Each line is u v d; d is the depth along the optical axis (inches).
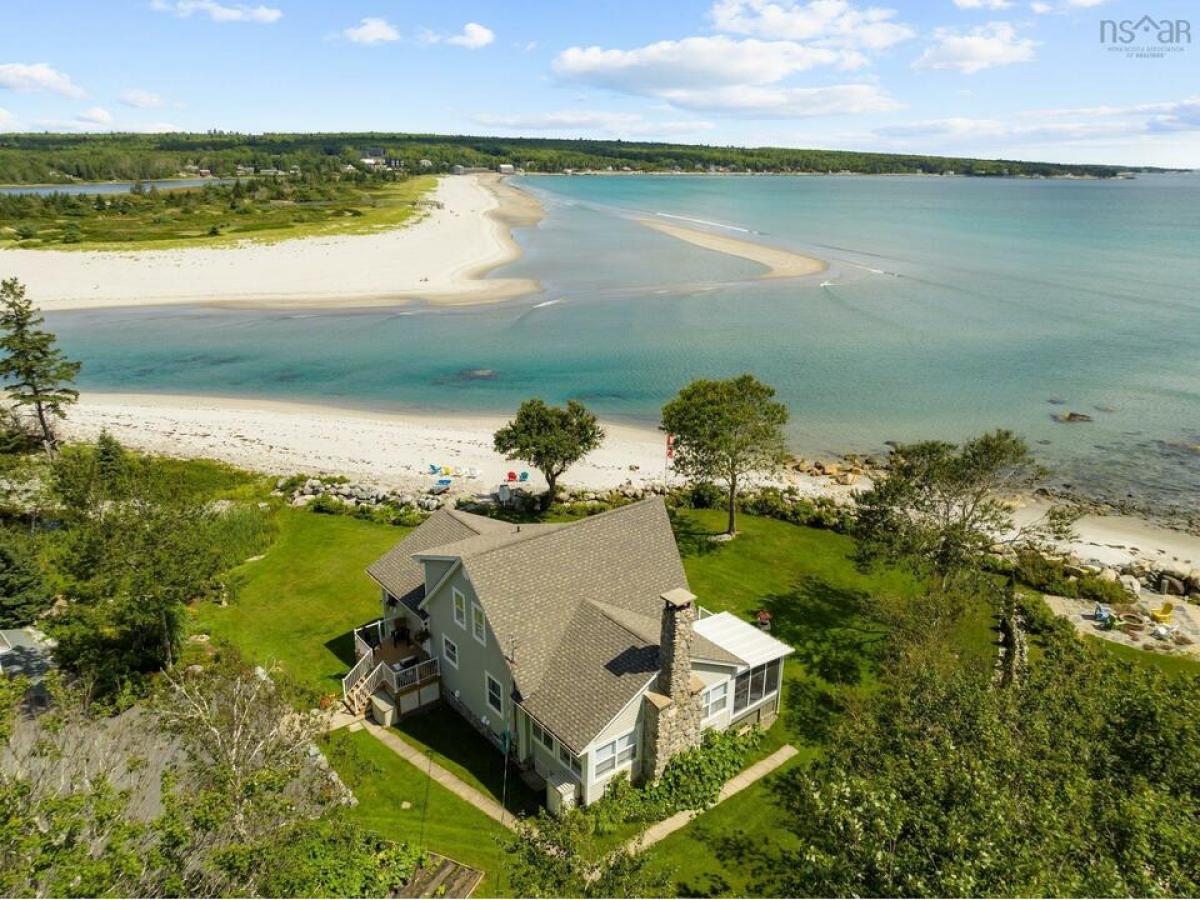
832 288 4667.8
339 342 3585.1
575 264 5457.7
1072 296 4478.3
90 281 4557.1
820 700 1237.1
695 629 1212.5
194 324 3865.7
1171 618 1533.0
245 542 1663.4
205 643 1317.7
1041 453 2394.2
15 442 2153.1
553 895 700.0
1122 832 613.9
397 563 1332.4
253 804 687.7
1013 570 1663.4
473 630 1112.8
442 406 2807.6
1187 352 3383.4
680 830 972.6
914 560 1353.3
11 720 680.4
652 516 1273.4
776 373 3142.2
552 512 1887.3
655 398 2891.2
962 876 533.0
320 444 2372.0
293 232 6048.2
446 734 1141.7
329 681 1243.2
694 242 6569.9
